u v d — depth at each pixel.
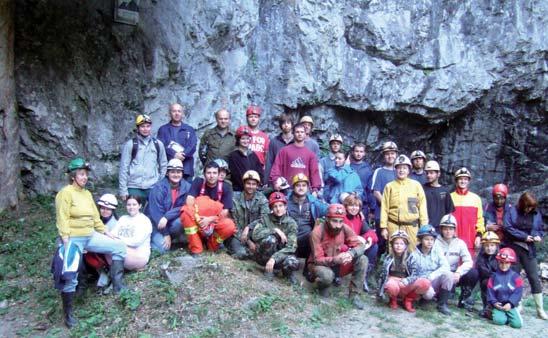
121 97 9.20
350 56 11.41
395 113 11.73
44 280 6.07
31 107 8.29
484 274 6.04
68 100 8.68
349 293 5.88
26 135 8.33
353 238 5.85
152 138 6.57
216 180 6.18
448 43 11.48
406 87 11.43
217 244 6.14
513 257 5.87
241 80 10.91
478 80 11.48
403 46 11.37
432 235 5.90
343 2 11.33
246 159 6.77
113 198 5.73
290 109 11.25
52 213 7.94
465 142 12.16
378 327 5.29
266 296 5.44
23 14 8.31
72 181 5.21
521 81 11.64
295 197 6.35
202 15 10.16
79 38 8.80
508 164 12.12
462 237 6.60
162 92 9.75
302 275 6.26
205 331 4.83
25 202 8.19
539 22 11.45
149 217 6.14
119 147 9.18
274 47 11.09
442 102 11.49
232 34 10.66
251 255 6.13
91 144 8.90
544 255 9.35
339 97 11.41
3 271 6.25
